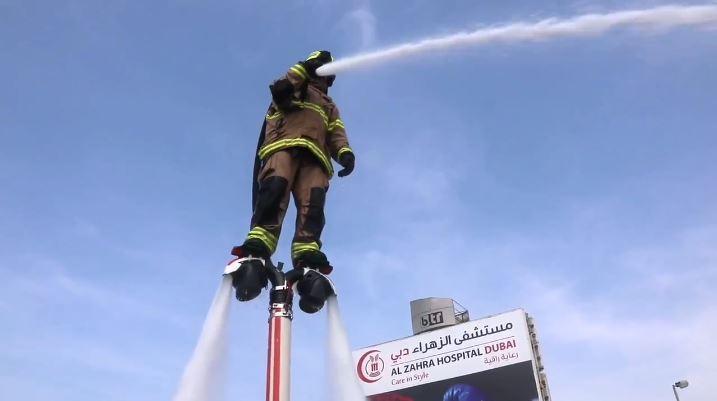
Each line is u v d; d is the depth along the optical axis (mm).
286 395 5438
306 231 6410
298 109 6785
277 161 6480
